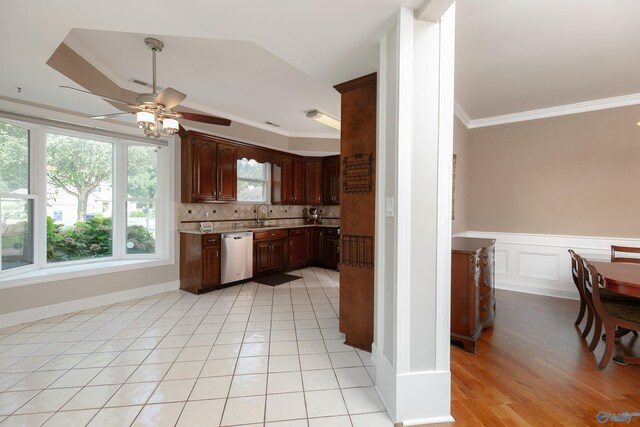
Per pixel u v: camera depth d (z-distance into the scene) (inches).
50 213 132.5
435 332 65.9
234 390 74.4
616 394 73.8
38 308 119.9
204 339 103.5
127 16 70.0
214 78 124.5
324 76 96.4
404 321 64.9
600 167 146.1
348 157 98.9
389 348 70.7
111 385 76.2
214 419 63.9
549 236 157.9
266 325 116.7
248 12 67.7
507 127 168.9
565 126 153.6
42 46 78.3
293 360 89.4
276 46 81.3
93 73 108.7
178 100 93.6
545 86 129.5
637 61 107.4
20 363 86.8
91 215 146.7
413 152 65.5
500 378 81.0
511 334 109.7
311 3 63.7
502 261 171.0
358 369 84.7
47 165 131.0
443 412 65.9
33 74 92.8
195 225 179.0
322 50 82.4
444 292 66.2
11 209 118.4
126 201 157.4
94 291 136.5
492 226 173.9
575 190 151.8
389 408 67.5
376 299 85.0
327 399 71.4
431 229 66.4
